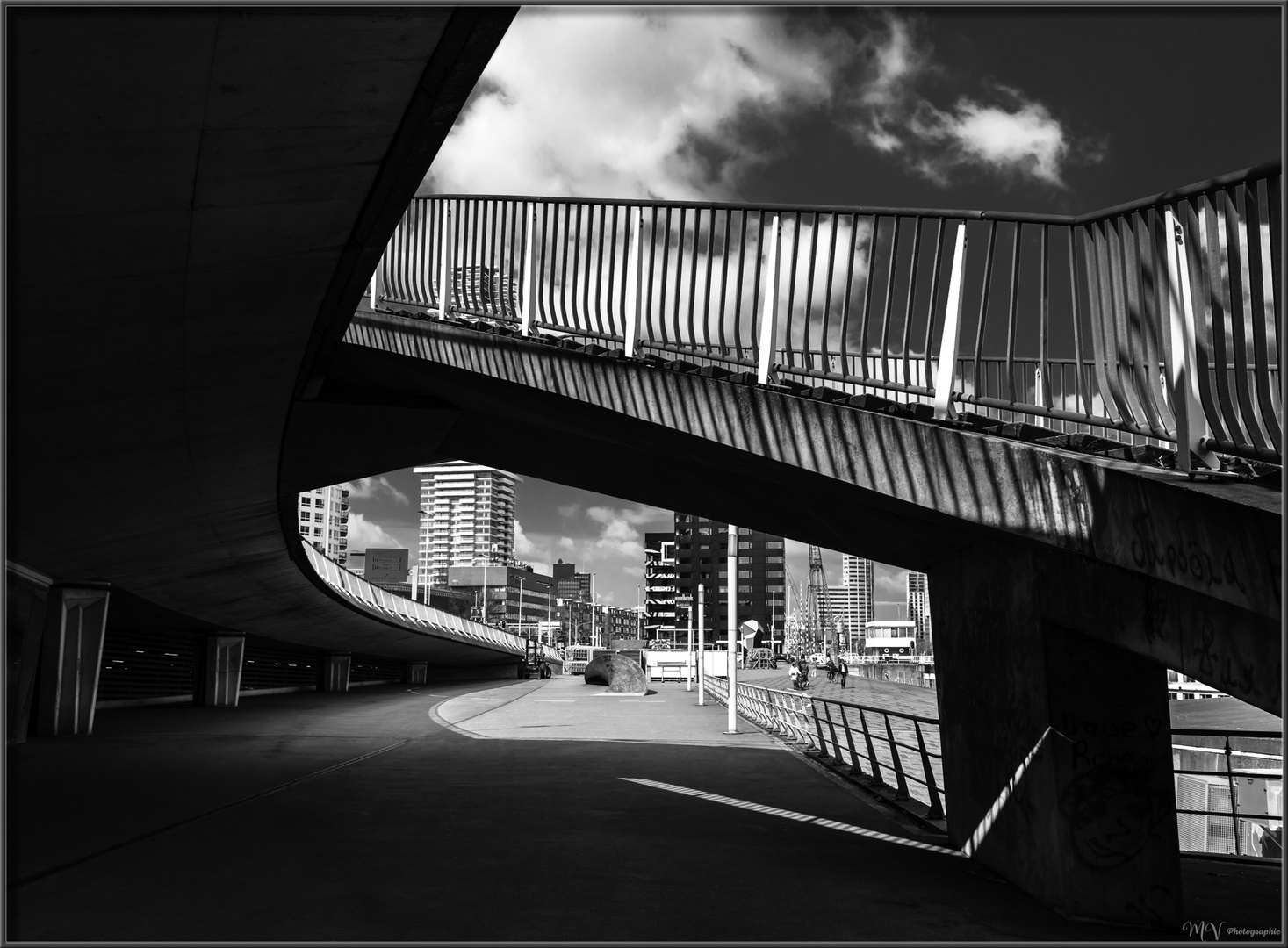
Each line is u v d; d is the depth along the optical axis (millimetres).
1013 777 8773
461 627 60000
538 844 10227
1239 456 5477
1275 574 5008
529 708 36000
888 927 7215
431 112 7273
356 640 48469
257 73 6352
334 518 193250
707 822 11898
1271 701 5566
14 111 6277
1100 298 6684
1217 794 16578
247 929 6734
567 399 11070
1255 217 5227
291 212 8297
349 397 15383
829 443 8414
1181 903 7805
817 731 20984
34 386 10703
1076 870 7703
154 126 6684
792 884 8594
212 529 20844
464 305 12805
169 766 16781
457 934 6691
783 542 164875
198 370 11484
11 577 18656
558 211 11414
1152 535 5980
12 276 8289
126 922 6895
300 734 24219
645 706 37812
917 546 10695
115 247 8156
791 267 8953
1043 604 8234
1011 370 7312
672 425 9758
